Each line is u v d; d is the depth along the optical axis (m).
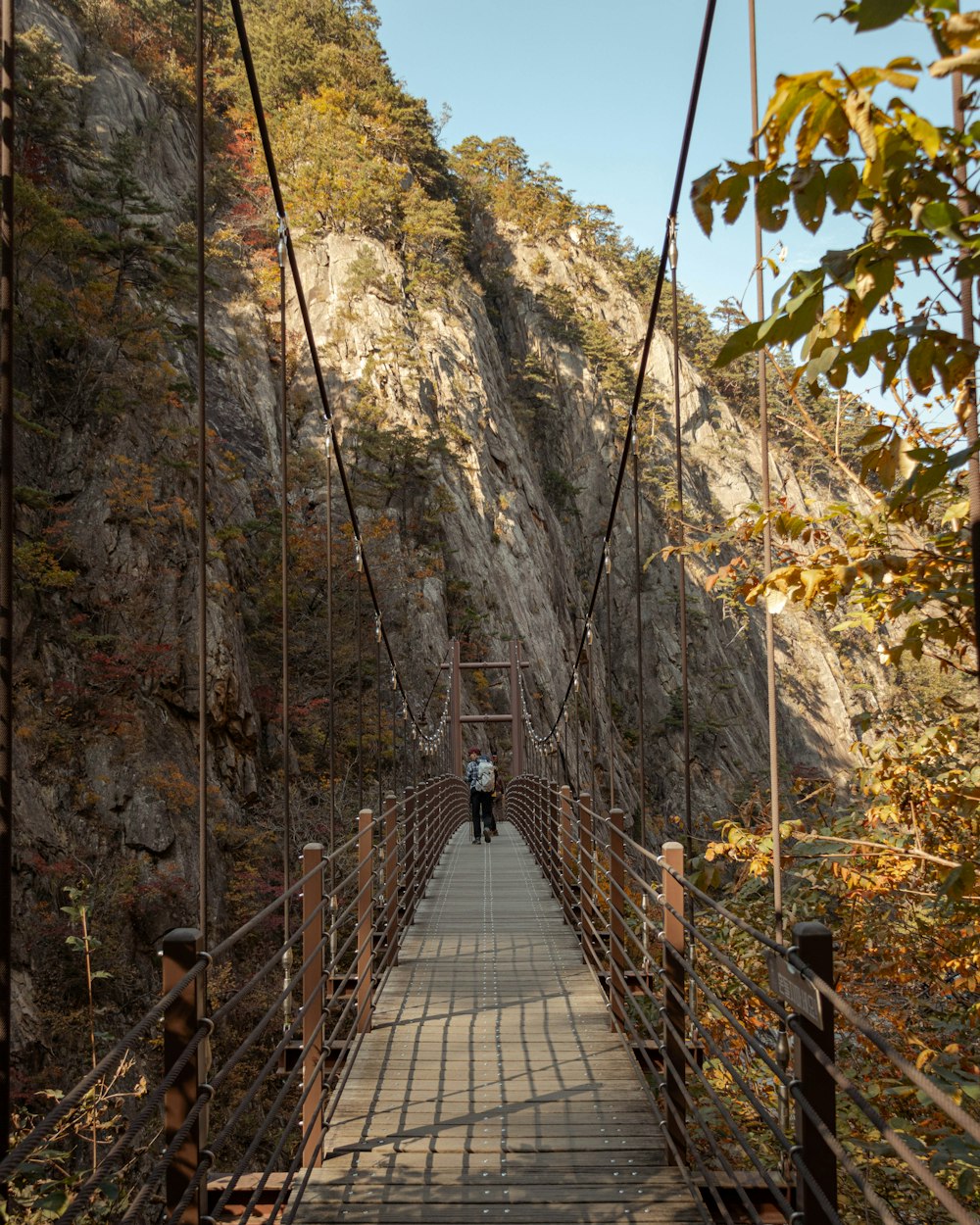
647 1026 4.66
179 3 50.97
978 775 4.61
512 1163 4.29
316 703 27.08
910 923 5.73
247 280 45.19
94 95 39.84
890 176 1.60
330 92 61.00
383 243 54.69
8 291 2.08
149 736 20.28
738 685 58.31
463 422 50.91
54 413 23.92
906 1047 5.28
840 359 1.80
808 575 3.21
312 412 41.41
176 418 26.73
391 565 35.88
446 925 9.55
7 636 2.02
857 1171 2.05
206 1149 2.77
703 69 4.58
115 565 22.36
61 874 16.28
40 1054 13.72
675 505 5.23
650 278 88.56
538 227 83.81
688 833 4.70
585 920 7.37
